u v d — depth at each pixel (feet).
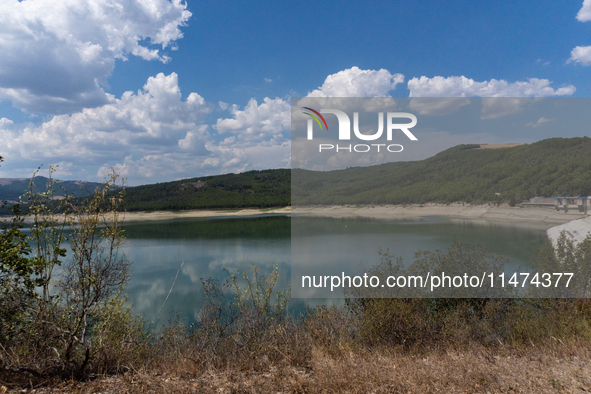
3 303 12.12
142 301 44.11
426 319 17.29
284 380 11.17
